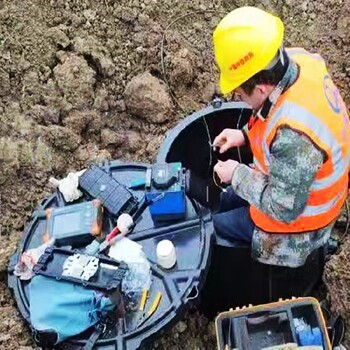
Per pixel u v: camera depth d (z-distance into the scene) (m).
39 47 3.14
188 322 2.67
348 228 2.93
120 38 3.28
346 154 2.18
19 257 2.49
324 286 2.85
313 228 2.34
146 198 2.47
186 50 3.23
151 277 2.37
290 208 2.08
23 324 2.44
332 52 3.38
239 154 2.95
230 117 2.86
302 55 2.15
